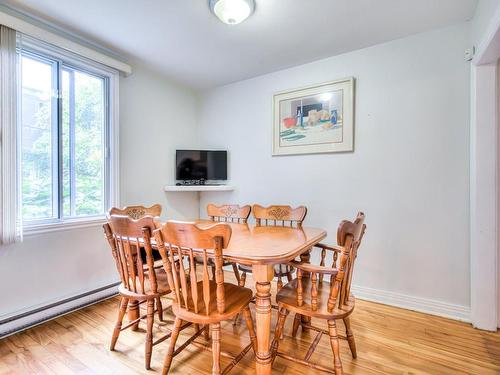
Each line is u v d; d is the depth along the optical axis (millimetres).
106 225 1670
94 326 1980
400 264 2311
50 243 2121
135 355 1652
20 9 1868
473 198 1950
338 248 1719
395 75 2312
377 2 1809
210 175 3279
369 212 2439
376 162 2404
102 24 2059
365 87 2443
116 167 2594
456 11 1913
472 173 1968
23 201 2027
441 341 1788
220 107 3391
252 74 3027
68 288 2229
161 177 3102
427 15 1959
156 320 2037
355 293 2494
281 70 2910
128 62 2709
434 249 2182
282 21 2020
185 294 1362
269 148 3006
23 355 1648
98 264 2438
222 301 1312
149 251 1509
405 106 2275
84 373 1503
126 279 1633
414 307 2242
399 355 1643
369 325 1994
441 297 2156
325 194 2662
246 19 1992
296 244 1530
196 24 2059
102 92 2539
